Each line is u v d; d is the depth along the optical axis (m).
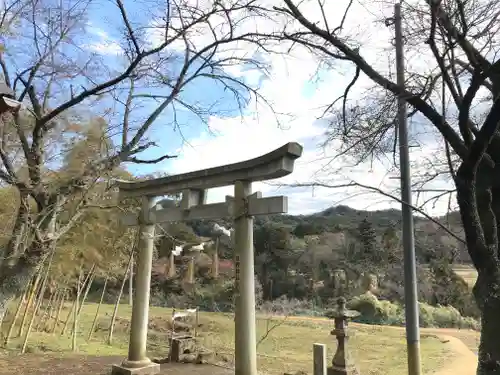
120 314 19.16
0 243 7.91
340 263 25.42
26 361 8.77
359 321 19.80
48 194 6.57
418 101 4.82
